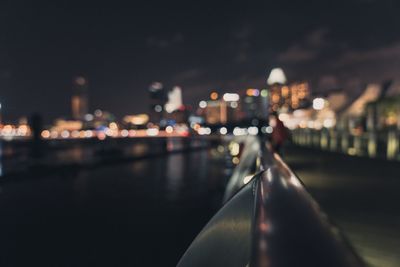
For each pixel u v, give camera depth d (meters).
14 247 6.68
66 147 51.94
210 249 1.98
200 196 12.23
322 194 9.35
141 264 5.73
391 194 9.30
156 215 9.38
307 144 39.28
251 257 0.89
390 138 22.97
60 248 6.58
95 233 7.63
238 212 1.88
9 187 14.91
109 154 35.88
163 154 33.47
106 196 12.46
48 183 16.08
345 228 6.11
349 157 21.50
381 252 4.99
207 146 48.41
